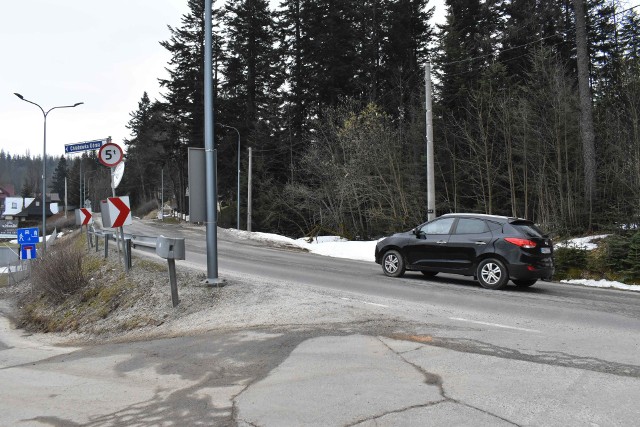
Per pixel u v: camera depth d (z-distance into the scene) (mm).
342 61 41000
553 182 27156
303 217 39750
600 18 31016
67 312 13469
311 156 36938
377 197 33281
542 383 4898
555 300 10102
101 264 16344
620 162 23766
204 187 10820
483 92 29547
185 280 11664
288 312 8469
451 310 8758
